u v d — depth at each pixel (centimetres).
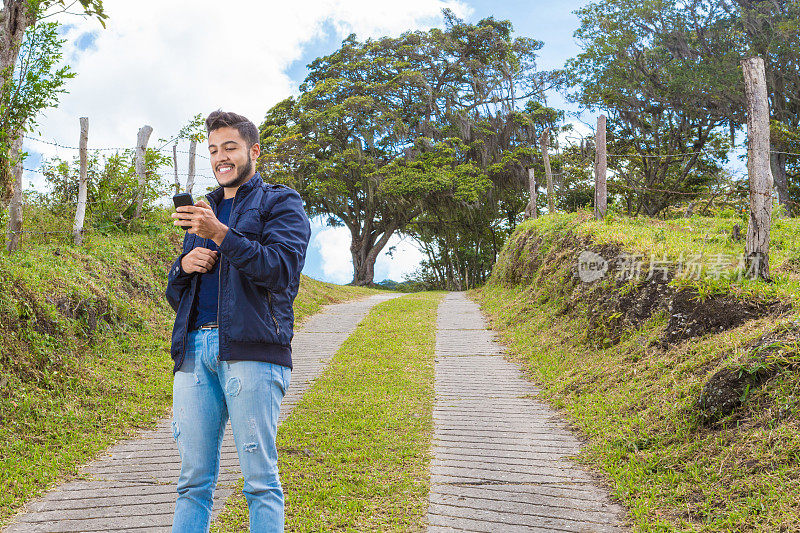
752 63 632
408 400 695
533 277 1360
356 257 3747
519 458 502
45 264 842
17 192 879
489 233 3769
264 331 220
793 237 894
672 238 936
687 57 2670
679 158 2752
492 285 1905
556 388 714
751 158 636
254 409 218
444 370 862
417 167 3309
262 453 219
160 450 534
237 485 434
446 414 641
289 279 222
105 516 388
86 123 1030
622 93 2745
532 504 407
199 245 240
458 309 1527
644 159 2742
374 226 3800
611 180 2769
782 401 410
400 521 379
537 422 610
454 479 454
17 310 663
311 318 1416
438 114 3591
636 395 578
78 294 803
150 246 1188
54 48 853
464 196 3131
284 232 228
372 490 427
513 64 3538
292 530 363
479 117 3547
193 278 234
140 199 1258
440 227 3697
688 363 555
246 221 230
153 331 920
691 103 2570
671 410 500
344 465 480
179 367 228
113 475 468
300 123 3362
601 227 1134
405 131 3312
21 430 530
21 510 399
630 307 772
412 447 527
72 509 400
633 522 372
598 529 368
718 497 371
